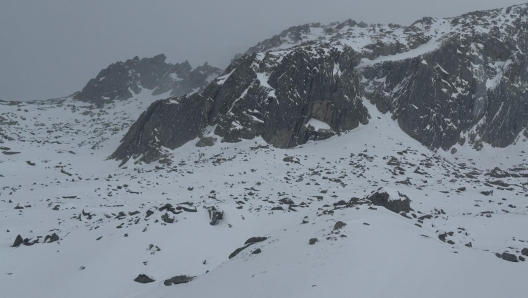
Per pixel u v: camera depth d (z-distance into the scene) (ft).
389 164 210.38
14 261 80.53
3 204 136.67
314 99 274.16
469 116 303.68
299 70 276.41
